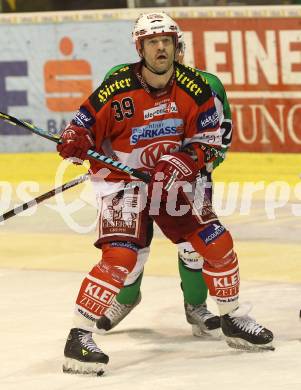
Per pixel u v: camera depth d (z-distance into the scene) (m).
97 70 24.67
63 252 16.89
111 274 10.52
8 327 12.55
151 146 10.91
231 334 11.27
